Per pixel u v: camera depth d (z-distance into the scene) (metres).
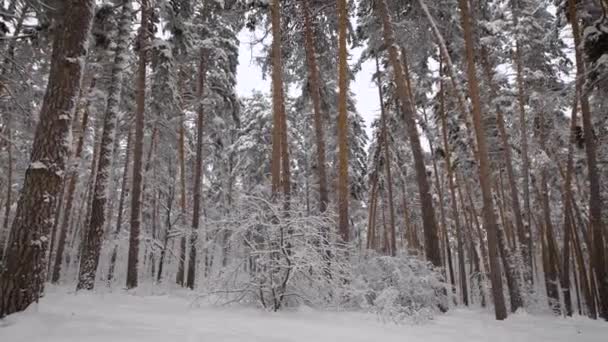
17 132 14.13
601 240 9.72
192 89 18.97
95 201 10.48
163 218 22.03
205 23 17.59
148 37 13.37
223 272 7.20
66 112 6.10
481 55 14.59
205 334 4.54
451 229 32.31
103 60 14.46
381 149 21.78
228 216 7.29
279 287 7.02
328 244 7.58
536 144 17.42
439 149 20.66
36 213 5.63
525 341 5.62
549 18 15.24
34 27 9.53
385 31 11.05
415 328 6.09
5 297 5.22
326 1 13.41
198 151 16.77
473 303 20.64
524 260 13.54
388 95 18.41
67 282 16.80
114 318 5.31
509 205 24.47
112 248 13.16
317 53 14.41
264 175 23.91
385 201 28.03
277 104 10.64
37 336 4.25
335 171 22.28
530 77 14.49
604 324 7.95
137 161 12.10
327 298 7.55
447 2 12.00
